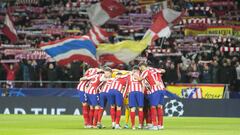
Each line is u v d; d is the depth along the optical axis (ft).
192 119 225.15
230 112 239.09
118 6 284.61
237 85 245.45
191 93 244.01
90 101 165.27
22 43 292.20
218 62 259.39
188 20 297.74
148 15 309.01
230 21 302.45
